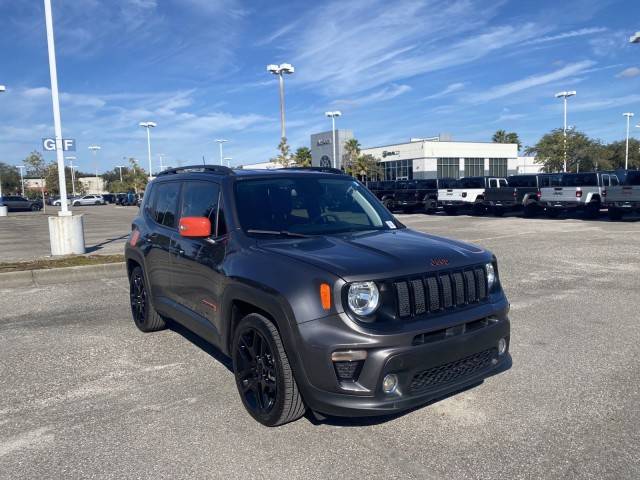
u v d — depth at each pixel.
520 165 87.88
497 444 3.51
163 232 5.51
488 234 16.47
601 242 13.80
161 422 3.95
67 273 9.98
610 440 3.53
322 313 3.32
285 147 30.44
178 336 6.15
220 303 4.22
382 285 3.35
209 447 3.56
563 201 22.89
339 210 4.73
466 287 3.70
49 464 3.39
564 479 3.09
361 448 3.49
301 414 3.73
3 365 5.25
